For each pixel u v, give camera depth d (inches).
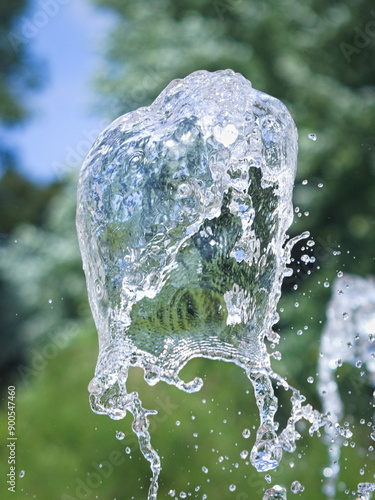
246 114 75.4
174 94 80.0
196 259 74.9
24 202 397.7
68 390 185.8
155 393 172.4
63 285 323.9
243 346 77.7
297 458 146.0
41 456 173.0
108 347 74.4
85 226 75.9
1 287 331.3
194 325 75.6
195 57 283.9
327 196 266.2
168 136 74.2
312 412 86.0
